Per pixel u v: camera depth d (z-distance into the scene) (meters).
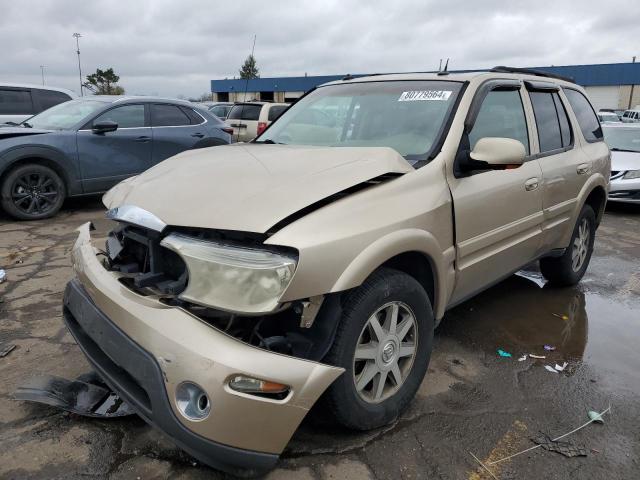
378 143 3.23
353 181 2.48
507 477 2.45
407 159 2.98
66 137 7.42
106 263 2.78
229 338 2.06
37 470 2.38
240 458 2.04
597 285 5.29
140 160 8.17
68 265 5.28
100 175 7.79
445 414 2.92
